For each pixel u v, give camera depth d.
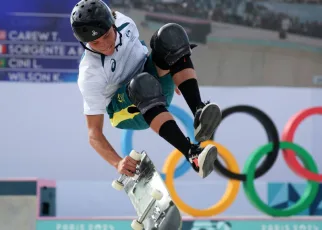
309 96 31.42
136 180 14.84
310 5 31.11
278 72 31.28
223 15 30.81
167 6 30.52
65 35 30.19
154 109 13.96
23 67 30.16
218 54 30.95
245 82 31.17
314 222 25.05
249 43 31.03
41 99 30.66
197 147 13.70
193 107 14.33
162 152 30.84
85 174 30.81
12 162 30.66
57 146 30.73
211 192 30.00
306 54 31.28
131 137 24.80
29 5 29.94
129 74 15.12
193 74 14.62
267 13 30.95
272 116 31.33
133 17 30.38
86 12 14.14
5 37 30.03
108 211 29.81
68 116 30.77
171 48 14.38
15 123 30.62
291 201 28.00
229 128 31.17
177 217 13.81
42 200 24.69
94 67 14.75
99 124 15.12
